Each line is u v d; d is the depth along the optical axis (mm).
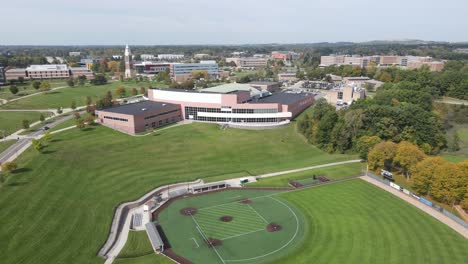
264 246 69750
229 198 92500
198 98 165875
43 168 99750
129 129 143375
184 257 66188
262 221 79938
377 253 65500
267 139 142375
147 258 65688
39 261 61906
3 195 82375
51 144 123938
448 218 78812
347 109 155375
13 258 61844
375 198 89875
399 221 77625
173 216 82625
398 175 104812
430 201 86250
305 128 148750
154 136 140125
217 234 74625
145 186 97125
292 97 194875
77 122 149375
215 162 118188
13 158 109250
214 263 64312
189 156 121562
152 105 165750
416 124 126062
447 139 143500
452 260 63031
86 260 63719
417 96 173375
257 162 120375
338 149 130750
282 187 99062
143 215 82438
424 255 64562
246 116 161375
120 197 89375
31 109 190125
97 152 118000
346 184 99500
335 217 80375
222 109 164000
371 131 127062
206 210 85750
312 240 71125
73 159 109250
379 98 172375
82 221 75938
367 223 77062
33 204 79688
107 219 78500
